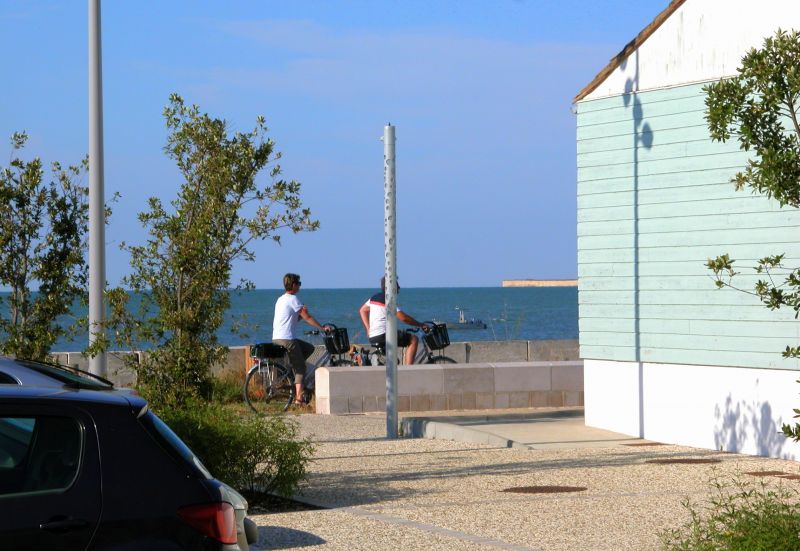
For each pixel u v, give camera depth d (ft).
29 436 23.11
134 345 50.98
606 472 55.52
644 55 67.51
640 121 67.82
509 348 109.09
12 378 27.81
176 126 51.96
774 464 58.03
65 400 23.48
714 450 63.72
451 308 632.38
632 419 69.26
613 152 69.51
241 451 47.29
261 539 39.24
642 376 68.44
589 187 71.10
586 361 72.49
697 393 65.05
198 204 51.96
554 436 69.41
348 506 46.80
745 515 34.24
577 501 47.09
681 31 65.41
